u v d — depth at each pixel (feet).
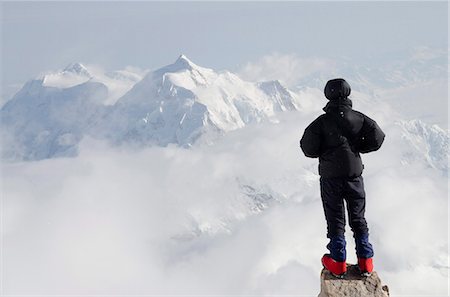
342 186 22.07
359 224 22.29
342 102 22.06
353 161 21.80
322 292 22.15
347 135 21.71
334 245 21.90
